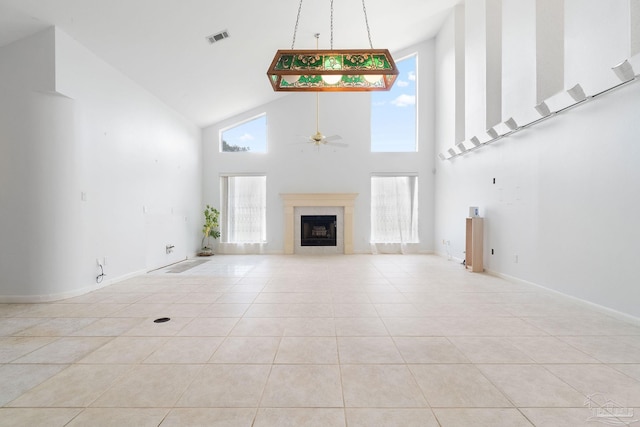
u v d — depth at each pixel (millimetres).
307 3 5500
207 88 6980
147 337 2889
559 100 4000
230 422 1704
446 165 7977
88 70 4609
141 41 4883
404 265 6883
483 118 5938
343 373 2230
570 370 2264
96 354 2549
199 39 5375
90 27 4254
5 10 3656
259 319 3361
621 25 3225
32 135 4062
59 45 4105
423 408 1825
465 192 6895
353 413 1780
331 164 8953
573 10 3840
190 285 4969
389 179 8945
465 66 6672
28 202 4062
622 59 3215
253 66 6855
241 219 8945
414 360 2426
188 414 1774
